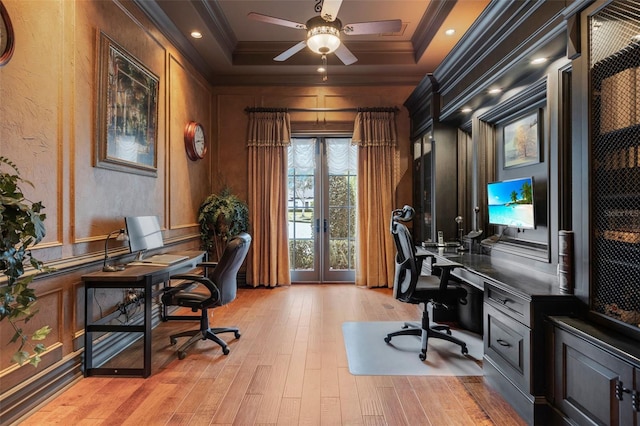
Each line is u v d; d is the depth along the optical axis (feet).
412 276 8.93
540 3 7.18
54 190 7.02
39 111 6.63
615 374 4.68
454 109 11.86
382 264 16.43
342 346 9.58
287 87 16.99
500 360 7.08
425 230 14.93
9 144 6.00
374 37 14.62
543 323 6.07
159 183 11.43
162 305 11.57
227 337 10.25
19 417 6.14
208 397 6.96
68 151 7.38
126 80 9.37
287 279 16.66
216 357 8.85
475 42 9.87
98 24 8.28
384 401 6.84
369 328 11.03
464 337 10.32
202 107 15.61
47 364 6.81
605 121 5.54
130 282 7.74
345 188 17.44
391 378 7.77
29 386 6.37
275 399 6.89
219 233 15.30
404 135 16.98
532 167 9.57
